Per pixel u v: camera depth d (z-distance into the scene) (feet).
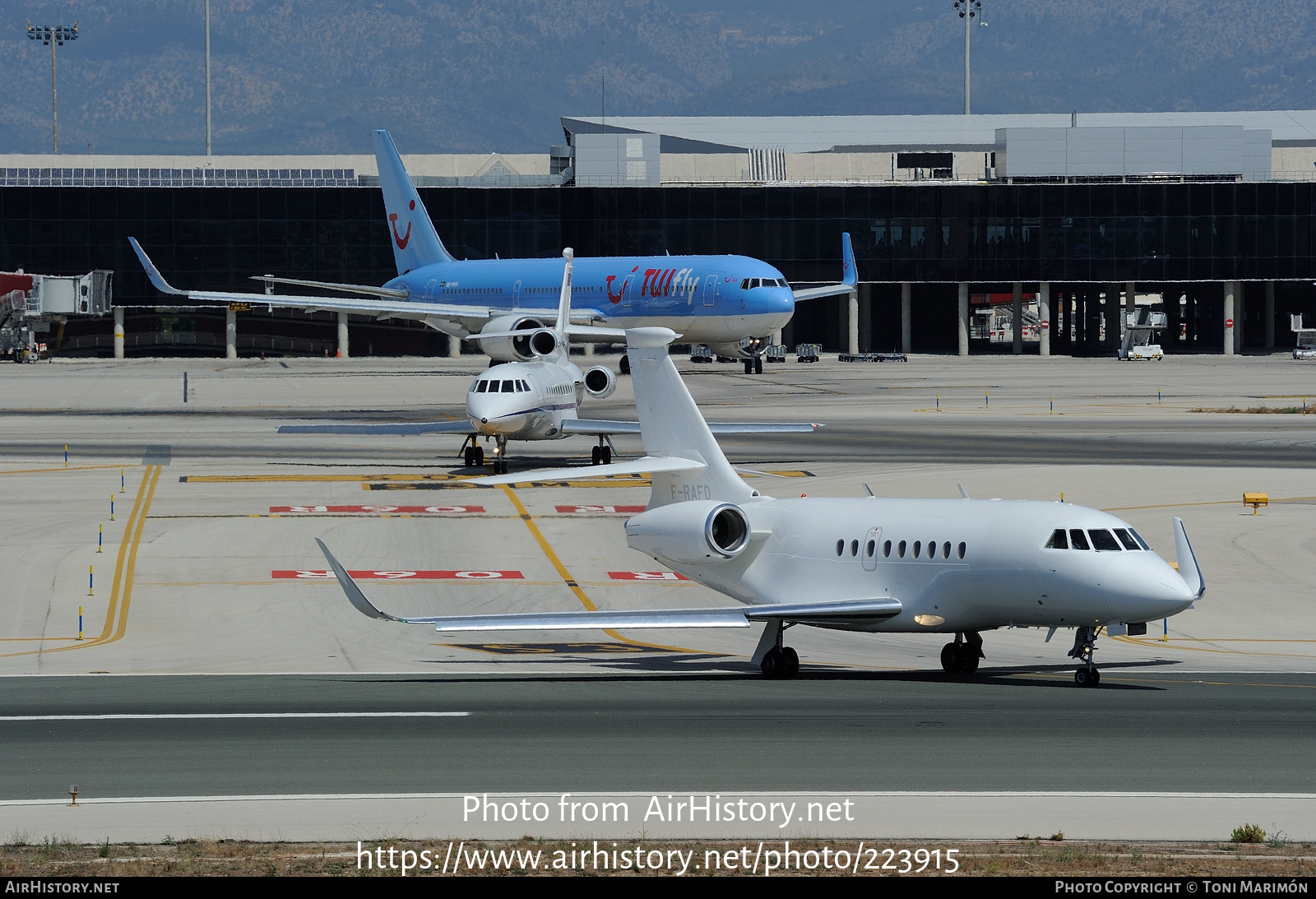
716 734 213.87
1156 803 176.24
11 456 595.06
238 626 322.34
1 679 263.08
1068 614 244.01
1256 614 337.11
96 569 380.17
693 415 294.25
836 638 320.50
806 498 281.95
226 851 157.17
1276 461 564.30
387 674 270.46
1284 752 201.46
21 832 165.37
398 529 439.63
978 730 215.51
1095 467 542.98
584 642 314.14
